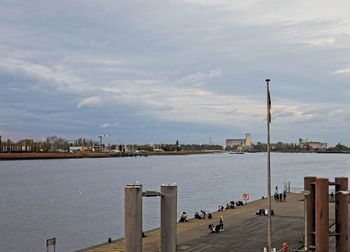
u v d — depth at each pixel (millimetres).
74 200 126125
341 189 18562
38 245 66250
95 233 75750
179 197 130500
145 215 95750
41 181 194500
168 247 12219
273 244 49719
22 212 102188
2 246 65500
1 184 180125
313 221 19219
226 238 53469
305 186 19500
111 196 135875
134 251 11836
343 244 18516
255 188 157500
